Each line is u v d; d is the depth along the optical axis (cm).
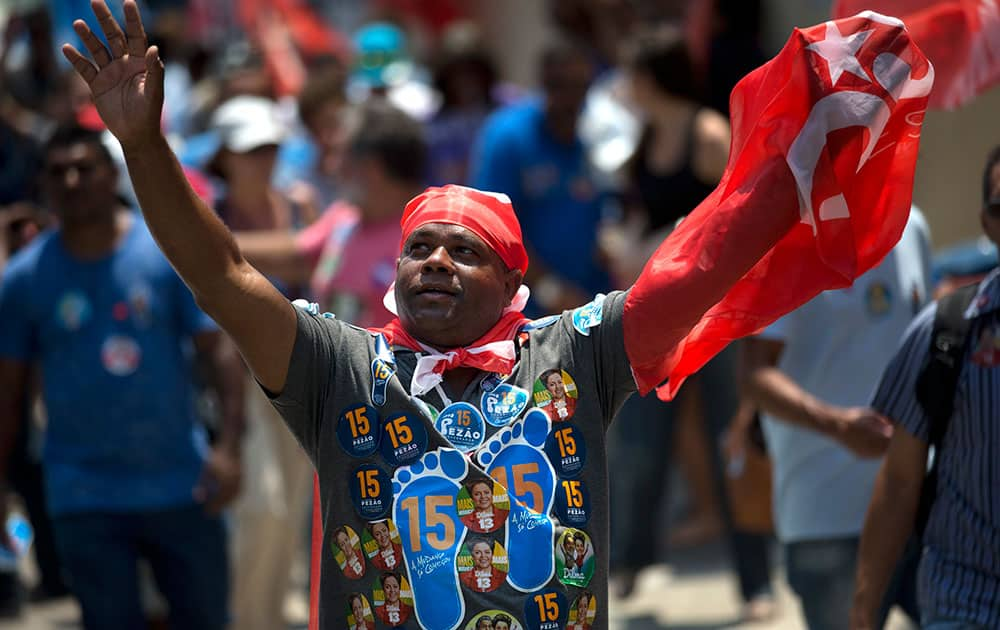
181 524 1234
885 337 1077
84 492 1209
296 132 2097
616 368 720
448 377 718
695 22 1905
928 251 1110
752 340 1076
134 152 658
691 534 1941
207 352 1257
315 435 723
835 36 708
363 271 1406
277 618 1430
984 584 861
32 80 1897
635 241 1636
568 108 1767
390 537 693
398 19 2627
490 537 691
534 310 1784
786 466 1099
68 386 1215
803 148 702
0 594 1681
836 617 1084
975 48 922
